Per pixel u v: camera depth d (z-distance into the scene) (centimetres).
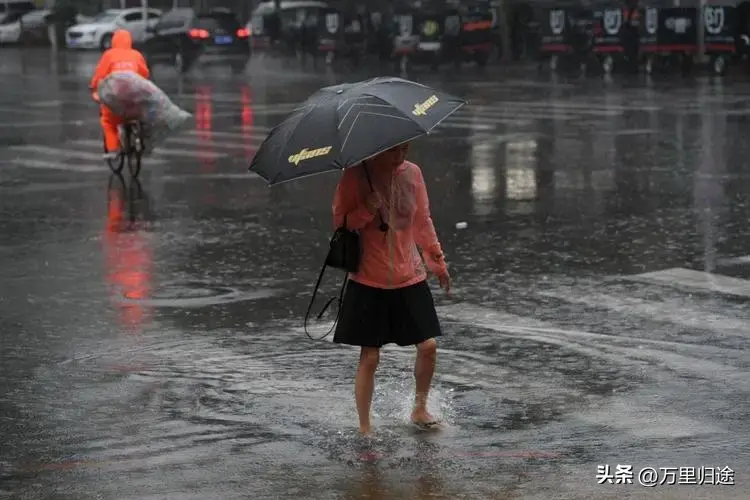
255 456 1321
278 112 5903
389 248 1353
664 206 3006
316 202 3231
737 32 7269
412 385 1573
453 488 1207
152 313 2023
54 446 1369
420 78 8006
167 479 1255
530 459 1285
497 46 9425
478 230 2730
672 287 2127
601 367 1636
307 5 9556
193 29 9062
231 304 2078
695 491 1181
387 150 1333
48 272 2372
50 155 4375
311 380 1611
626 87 6944
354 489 1212
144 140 4094
